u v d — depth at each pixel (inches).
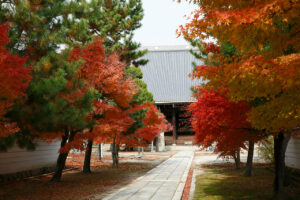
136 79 774.5
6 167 495.8
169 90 2011.6
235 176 514.6
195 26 195.5
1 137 279.3
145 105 728.3
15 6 289.1
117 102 514.0
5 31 219.0
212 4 212.5
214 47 314.5
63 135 466.0
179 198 331.9
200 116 379.6
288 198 308.5
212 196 332.8
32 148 340.8
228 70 213.9
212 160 959.0
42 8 307.0
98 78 433.7
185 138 2023.9
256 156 1072.2
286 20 166.2
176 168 715.4
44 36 299.6
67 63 327.9
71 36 421.1
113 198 334.6
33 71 290.7
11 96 226.1
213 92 339.6
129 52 683.4
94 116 489.1
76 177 552.7
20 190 397.1
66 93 318.3
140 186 429.4
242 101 314.7
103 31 611.8
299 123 207.5
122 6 711.1
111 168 745.6
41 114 277.0
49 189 406.3
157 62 2215.8
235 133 371.6
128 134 741.9
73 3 374.6
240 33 185.6
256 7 169.3
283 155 298.8
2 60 206.4
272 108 206.8
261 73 178.1
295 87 183.8
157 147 1737.2
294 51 214.8
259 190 362.9
